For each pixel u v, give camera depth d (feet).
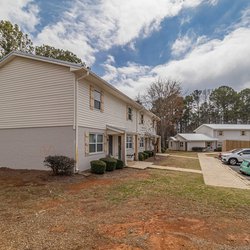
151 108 143.54
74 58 95.81
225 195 27.61
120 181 35.47
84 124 43.60
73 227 16.94
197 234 15.84
